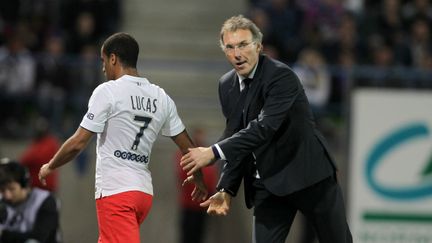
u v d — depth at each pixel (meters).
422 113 41.16
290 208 23.41
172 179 49.19
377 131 41.19
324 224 23.30
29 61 50.03
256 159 22.73
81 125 22.56
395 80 41.31
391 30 55.62
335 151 48.59
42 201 27.91
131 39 23.31
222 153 21.48
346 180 41.28
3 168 27.48
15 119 49.91
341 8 56.03
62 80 50.06
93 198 48.50
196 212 45.56
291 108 22.48
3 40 53.12
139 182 23.03
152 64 53.06
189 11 58.72
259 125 21.62
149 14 58.34
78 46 52.72
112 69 23.27
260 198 23.14
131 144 22.95
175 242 49.06
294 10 55.12
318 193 23.03
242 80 22.52
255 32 21.94
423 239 41.16
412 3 57.47
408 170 41.19
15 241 27.45
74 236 48.41
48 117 49.75
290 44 53.12
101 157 22.94
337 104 49.91
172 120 23.89
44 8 54.94
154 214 49.06
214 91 54.47
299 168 22.66
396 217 41.19
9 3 54.91
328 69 49.94
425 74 49.22
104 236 22.86
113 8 55.12
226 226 48.75
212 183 43.94
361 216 41.22
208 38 57.94
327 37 54.12
